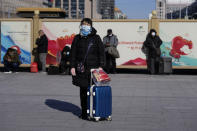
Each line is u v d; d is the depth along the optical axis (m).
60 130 6.89
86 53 7.73
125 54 19.31
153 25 19.11
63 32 19.50
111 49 18.23
